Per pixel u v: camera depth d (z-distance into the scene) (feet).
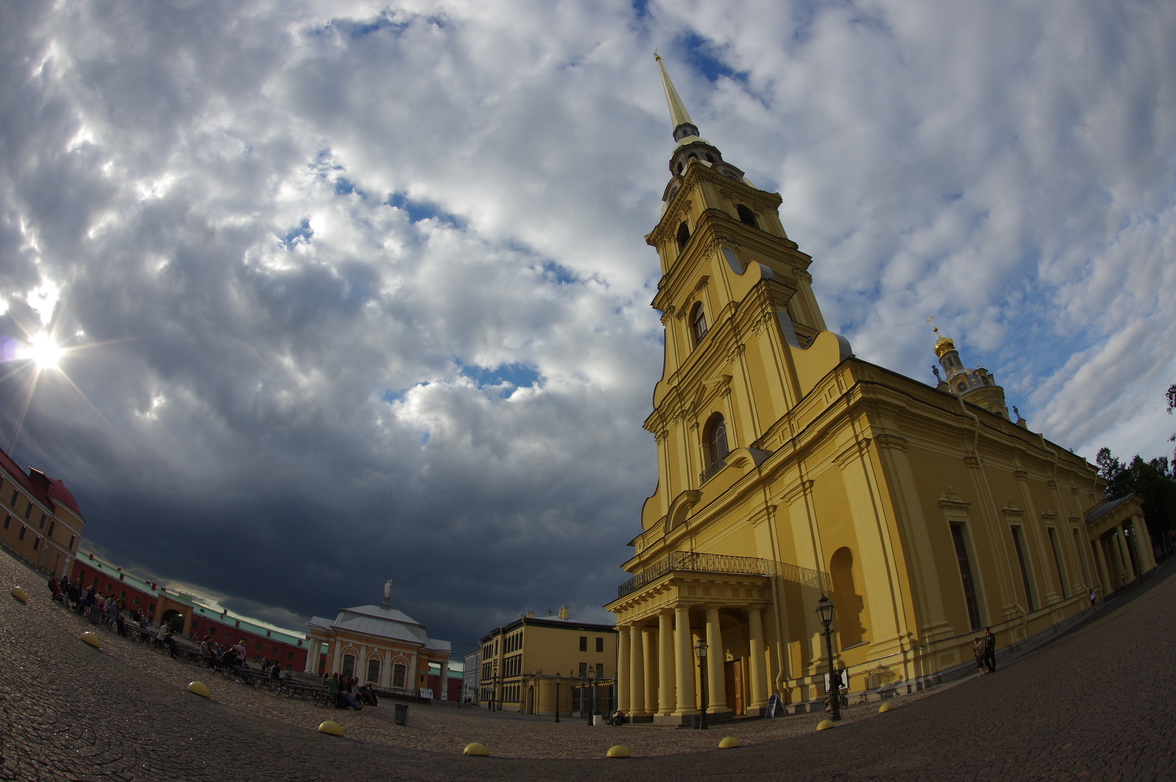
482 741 45.32
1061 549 88.02
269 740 24.50
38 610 49.57
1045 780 12.89
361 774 19.47
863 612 62.08
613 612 86.17
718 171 127.54
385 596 205.46
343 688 68.69
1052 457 97.19
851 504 64.90
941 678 52.80
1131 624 42.39
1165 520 135.03
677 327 122.72
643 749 40.60
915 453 67.82
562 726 77.15
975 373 201.98
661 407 120.16
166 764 14.85
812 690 64.44
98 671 29.50
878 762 19.84
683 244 129.59
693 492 99.45
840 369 70.03
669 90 160.56
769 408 86.74
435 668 207.00
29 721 15.11
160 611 190.49
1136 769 11.99
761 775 20.56
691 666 66.44
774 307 89.25
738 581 72.33
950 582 62.03
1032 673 36.45
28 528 154.40
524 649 195.11
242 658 64.28
